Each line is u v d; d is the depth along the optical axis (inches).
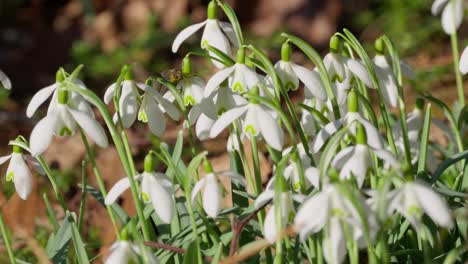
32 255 33.5
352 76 26.1
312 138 27.1
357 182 22.7
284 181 22.7
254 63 25.0
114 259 22.4
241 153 26.7
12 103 57.2
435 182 27.0
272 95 23.7
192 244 23.6
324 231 21.7
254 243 24.7
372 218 21.0
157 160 41.9
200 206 25.0
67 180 39.9
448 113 28.6
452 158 26.1
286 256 25.7
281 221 22.1
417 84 49.1
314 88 25.0
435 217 21.0
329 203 20.9
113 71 62.8
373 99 47.4
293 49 64.0
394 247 25.8
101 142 23.7
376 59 26.5
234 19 25.9
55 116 23.9
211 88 24.8
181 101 25.7
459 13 29.3
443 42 59.1
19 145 25.6
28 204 35.6
